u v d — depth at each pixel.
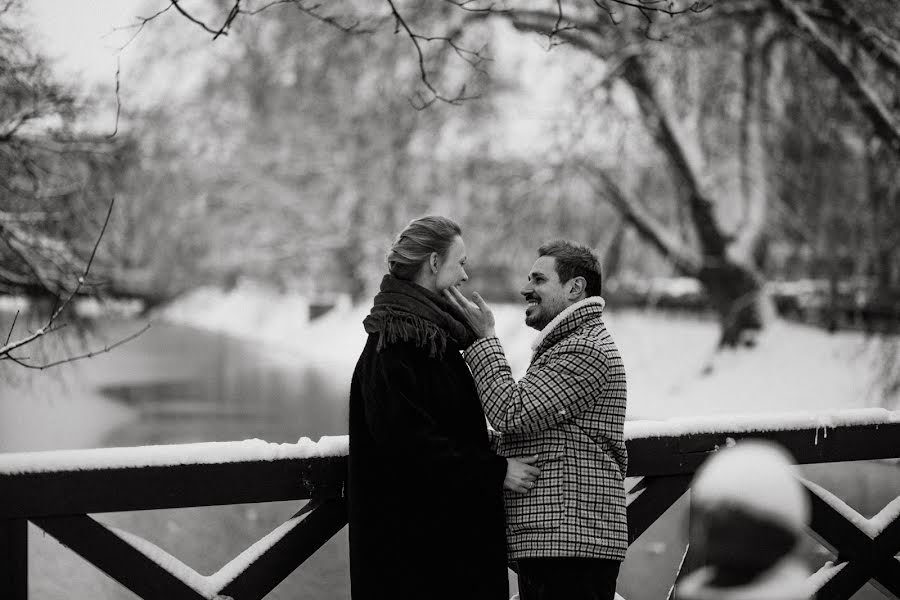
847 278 17.31
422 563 2.45
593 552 2.53
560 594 2.56
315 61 19.64
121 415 15.41
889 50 11.77
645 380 19.11
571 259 2.73
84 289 5.73
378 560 2.47
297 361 27.70
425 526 2.46
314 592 5.87
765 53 16.67
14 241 8.02
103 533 2.42
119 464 2.42
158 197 16.75
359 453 2.52
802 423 3.16
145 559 2.45
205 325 45.25
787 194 18.86
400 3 14.99
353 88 19.81
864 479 9.62
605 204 18.86
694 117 17.11
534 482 2.58
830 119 15.55
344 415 16.12
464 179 19.20
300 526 2.64
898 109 12.54
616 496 2.62
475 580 2.47
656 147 17.91
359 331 30.03
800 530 1.24
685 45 13.44
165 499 2.47
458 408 2.50
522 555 2.57
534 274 2.77
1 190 8.20
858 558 3.17
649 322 22.31
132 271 16.98
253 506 8.71
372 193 24.44
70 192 8.86
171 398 18.12
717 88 16.53
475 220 19.12
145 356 28.42
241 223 31.08
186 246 28.58
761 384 16.69
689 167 17.33
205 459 2.52
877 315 16.30
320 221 31.11
